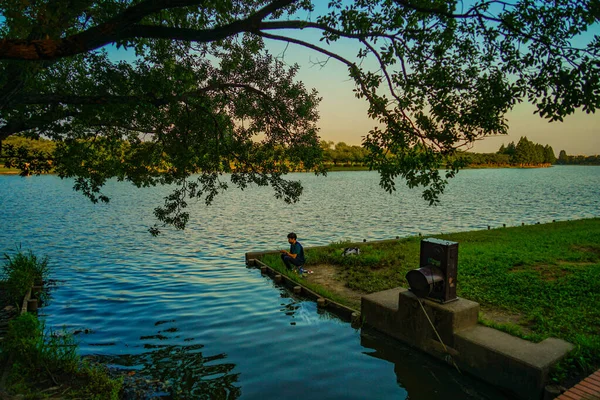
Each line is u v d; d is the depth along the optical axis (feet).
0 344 23.34
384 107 21.31
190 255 56.24
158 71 22.75
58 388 19.44
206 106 25.76
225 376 21.65
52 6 14.46
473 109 20.11
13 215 99.66
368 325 28.58
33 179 290.56
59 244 63.87
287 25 17.78
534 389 18.35
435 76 20.80
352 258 45.34
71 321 30.48
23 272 37.86
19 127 19.83
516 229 67.51
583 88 15.34
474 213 107.65
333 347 25.46
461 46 20.53
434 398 19.54
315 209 117.70
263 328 28.73
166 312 32.37
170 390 20.04
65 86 23.70
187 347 25.53
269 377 21.53
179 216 28.22
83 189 26.55
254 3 24.95
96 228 80.69
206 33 16.16
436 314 23.52
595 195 169.17
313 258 47.06
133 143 26.43
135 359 23.77
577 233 59.21
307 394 19.80
